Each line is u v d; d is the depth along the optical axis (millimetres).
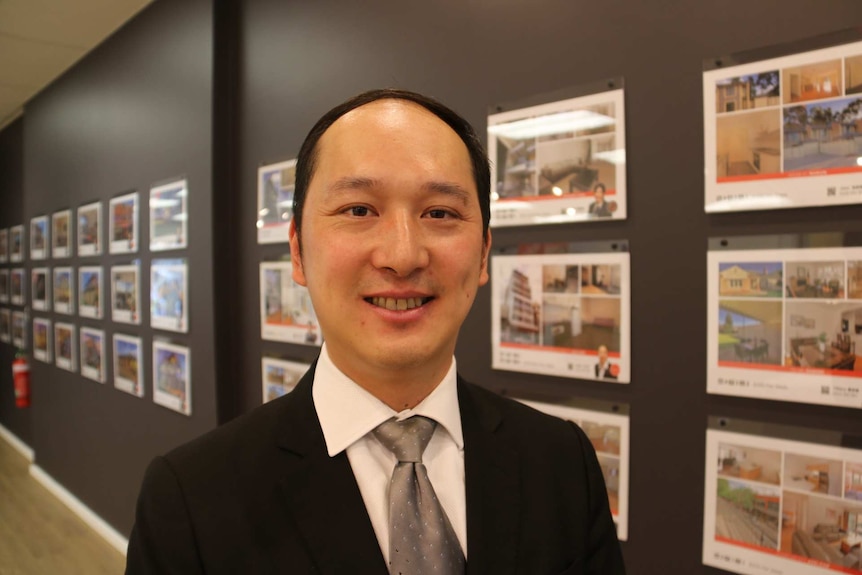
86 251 2891
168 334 2262
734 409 1043
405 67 1527
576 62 1207
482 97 1368
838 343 934
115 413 2660
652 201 1119
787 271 978
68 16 2436
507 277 1335
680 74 1073
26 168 3627
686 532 1099
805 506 975
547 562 633
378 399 612
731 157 1018
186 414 2160
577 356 1224
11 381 4215
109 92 2646
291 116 1840
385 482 596
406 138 553
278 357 1886
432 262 565
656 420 1128
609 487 1188
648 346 1134
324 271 567
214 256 2006
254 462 586
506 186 1325
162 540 533
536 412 796
